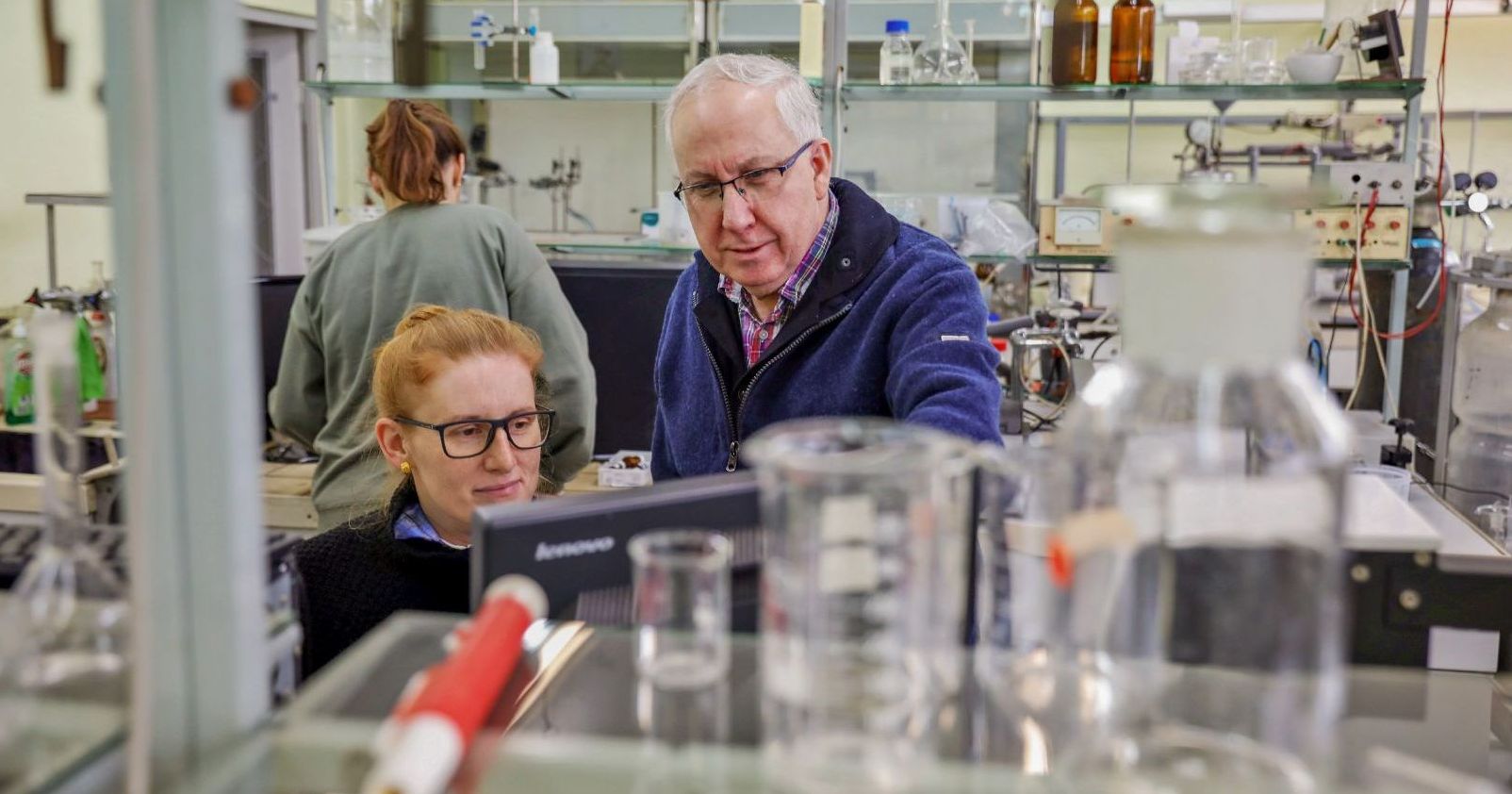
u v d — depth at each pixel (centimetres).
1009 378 289
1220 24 495
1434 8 492
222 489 58
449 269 217
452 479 149
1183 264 55
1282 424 59
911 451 65
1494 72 525
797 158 157
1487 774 73
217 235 56
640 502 82
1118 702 63
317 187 495
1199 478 60
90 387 159
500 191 618
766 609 66
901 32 276
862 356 162
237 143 57
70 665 59
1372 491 111
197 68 55
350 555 142
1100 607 64
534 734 63
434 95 291
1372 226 262
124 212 56
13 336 207
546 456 184
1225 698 62
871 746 61
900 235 168
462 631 70
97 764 56
